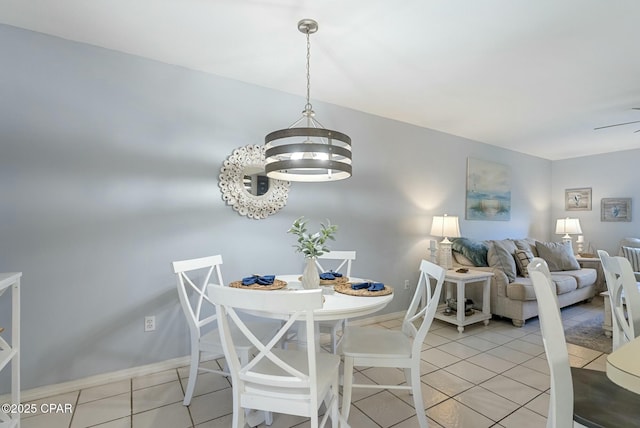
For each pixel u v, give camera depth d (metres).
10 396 1.98
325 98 3.16
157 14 1.90
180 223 2.52
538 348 2.88
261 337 1.99
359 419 1.85
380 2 1.77
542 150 5.23
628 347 0.83
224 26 2.01
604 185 5.32
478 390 2.16
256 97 2.87
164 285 2.46
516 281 3.64
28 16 1.92
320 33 2.08
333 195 3.31
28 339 2.02
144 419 1.83
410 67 2.52
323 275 2.34
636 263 4.27
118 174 2.30
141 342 2.37
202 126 2.62
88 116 2.21
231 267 2.74
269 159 2.01
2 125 1.99
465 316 3.45
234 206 2.74
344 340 1.95
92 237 2.21
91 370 2.20
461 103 3.26
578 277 4.07
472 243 4.02
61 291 2.12
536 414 1.90
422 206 4.02
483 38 2.11
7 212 1.99
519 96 3.07
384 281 3.67
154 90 2.43
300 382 1.31
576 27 1.97
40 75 2.08
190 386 1.97
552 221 5.88
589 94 3.00
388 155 3.71
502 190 5.00
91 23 1.99
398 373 2.41
